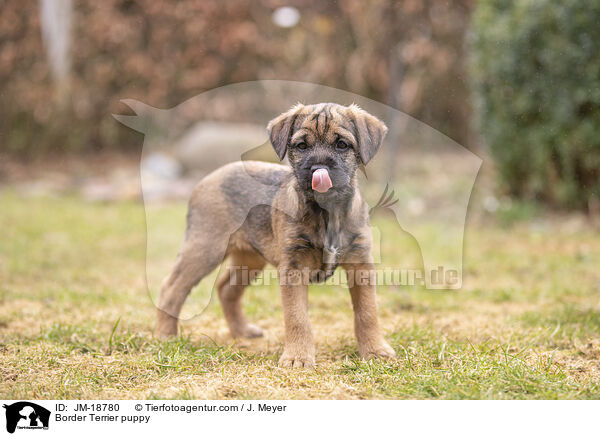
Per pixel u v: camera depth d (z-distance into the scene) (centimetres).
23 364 438
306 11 1425
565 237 909
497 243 902
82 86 1505
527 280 717
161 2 1474
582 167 962
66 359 452
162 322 502
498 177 1062
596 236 905
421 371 416
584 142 920
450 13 1318
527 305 619
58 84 1498
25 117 1527
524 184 1050
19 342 494
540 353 462
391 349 450
